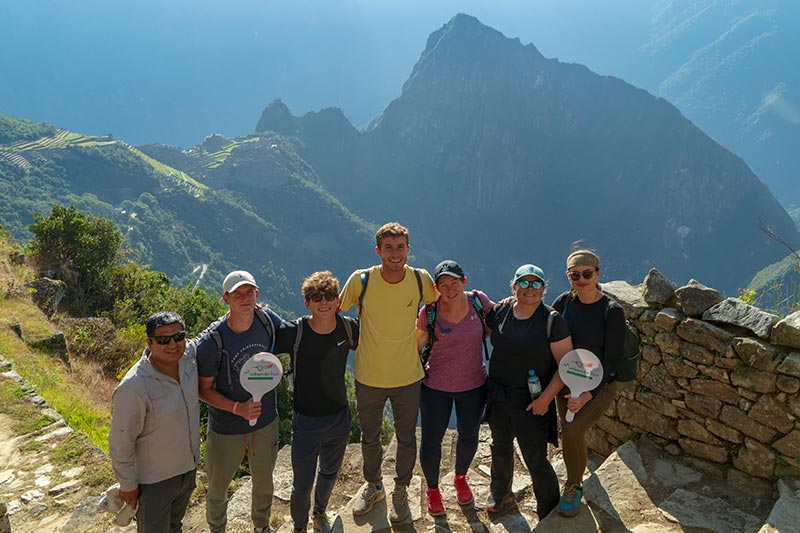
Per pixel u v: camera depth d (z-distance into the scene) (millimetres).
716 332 4281
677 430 4652
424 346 4738
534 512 4645
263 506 4609
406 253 4293
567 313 4395
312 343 4227
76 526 5758
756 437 4066
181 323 3787
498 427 4457
